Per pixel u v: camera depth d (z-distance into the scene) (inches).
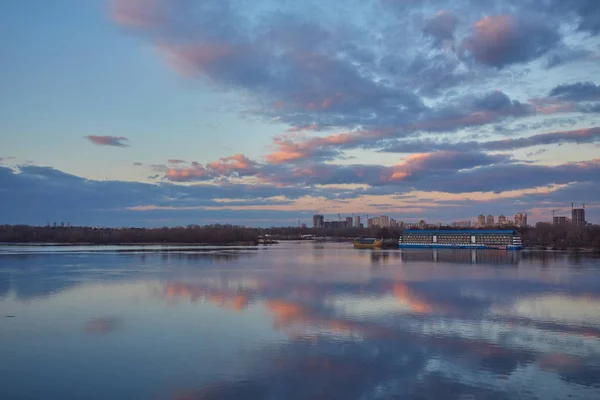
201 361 1150.3
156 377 1039.6
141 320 1599.4
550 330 1473.9
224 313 1718.8
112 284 2524.6
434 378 1040.8
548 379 1038.4
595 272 3282.5
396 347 1277.1
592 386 997.8
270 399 920.3
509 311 1772.9
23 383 1005.8
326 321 1588.3
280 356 1191.6
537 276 3016.7
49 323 1557.6
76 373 1066.7
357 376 1050.1
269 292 2244.1
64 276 2933.1
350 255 5565.9
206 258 4768.7
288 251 6550.2
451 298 2073.1
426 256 5344.5
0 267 3602.4
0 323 1558.8
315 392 957.2
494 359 1176.8
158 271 3294.8
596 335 1414.9
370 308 1824.6
